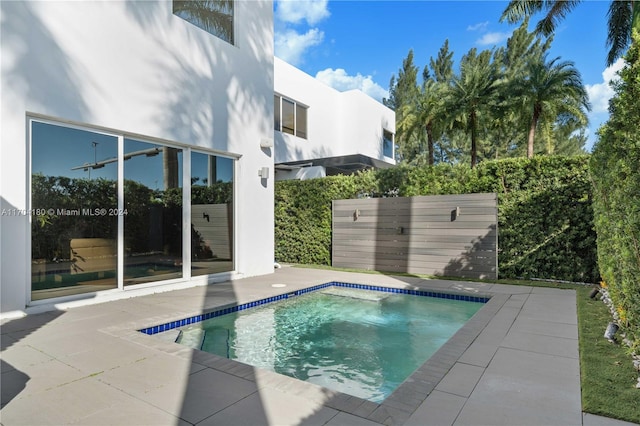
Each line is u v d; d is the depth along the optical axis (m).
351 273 9.06
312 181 10.92
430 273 8.82
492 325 4.55
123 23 5.92
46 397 2.65
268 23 8.95
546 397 2.69
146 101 6.25
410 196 9.27
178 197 6.98
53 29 5.10
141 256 6.34
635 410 2.48
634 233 3.21
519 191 7.94
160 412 2.45
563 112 18.48
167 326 4.73
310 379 3.79
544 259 7.74
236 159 8.21
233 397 2.65
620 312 4.16
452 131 21.27
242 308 5.87
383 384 3.68
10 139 4.70
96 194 5.71
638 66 3.04
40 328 4.29
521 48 27.61
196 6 7.29
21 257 4.80
